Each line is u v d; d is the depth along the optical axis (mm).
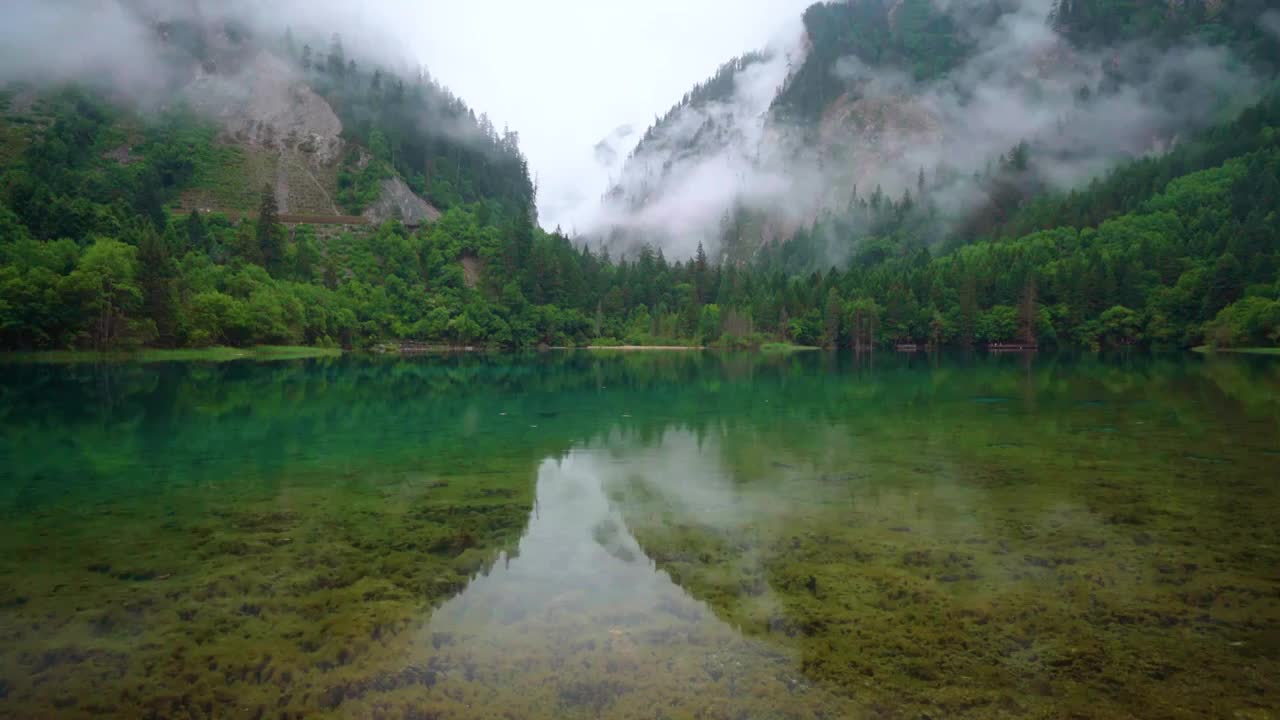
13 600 11086
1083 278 140500
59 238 106000
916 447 24859
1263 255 120312
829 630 9891
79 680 8664
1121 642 9438
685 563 12742
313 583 11836
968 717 7734
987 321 145500
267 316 106812
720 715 7789
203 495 18141
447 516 16109
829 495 17781
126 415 34781
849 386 53875
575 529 15016
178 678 8695
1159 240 162250
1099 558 12688
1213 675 8562
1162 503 16547
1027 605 10656
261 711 7961
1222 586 11305
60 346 83062
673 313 175750
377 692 8320
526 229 179375
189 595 11305
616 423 32375
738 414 35625
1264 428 28094
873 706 7953
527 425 31797
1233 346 108750
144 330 88312
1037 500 16984
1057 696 8125
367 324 139625
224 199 191875
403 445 26188
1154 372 63719
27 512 16406
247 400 42469
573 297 170750
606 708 7953
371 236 177000
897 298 150875
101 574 12266
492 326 154125
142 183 166875
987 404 38938
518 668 8867
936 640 9562
